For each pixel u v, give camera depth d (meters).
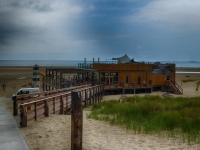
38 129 9.62
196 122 11.02
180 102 19.47
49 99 12.56
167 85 39.19
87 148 7.49
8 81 54.22
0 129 9.42
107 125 11.23
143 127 10.55
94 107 19.38
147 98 25.91
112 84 34.94
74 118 6.60
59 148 7.36
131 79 37.50
